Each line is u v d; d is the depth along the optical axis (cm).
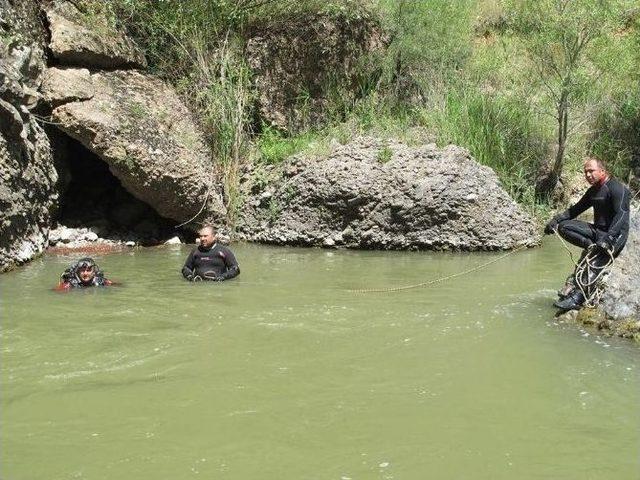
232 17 1335
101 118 1080
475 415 464
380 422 452
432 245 1109
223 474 387
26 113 1012
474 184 1116
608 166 1442
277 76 1376
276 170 1237
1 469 392
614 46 1347
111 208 1217
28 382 518
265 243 1188
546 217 1275
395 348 599
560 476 385
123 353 584
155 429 442
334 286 841
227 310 722
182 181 1134
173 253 1072
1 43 992
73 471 390
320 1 1398
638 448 418
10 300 762
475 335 635
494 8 1723
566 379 529
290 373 539
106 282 849
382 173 1132
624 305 662
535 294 796
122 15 1269
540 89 1457
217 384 515
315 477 383
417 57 1452
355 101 1423
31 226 1019
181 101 1262
